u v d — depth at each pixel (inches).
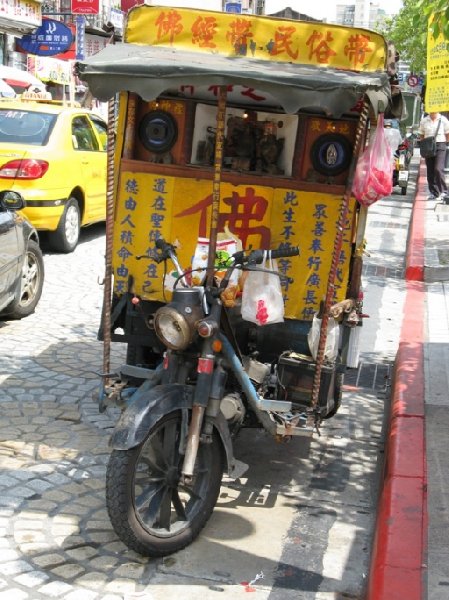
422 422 202.1
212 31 177.2
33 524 159.0
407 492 163.6
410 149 976.3
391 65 176.1
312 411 169.6
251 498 177.5
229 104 180.5
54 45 818.2
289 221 177.6
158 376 159.6
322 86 143.6
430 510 157.0
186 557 151.1
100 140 460.1
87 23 906.7
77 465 185.8
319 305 179.6
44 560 146.7
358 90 144.0
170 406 145.3
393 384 244.4
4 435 199.8
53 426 207.3
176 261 162.6
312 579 146.7
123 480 139.2
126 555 150.0
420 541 145.2
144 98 150.9
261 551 155.2
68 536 155.4
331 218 176.2
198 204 180.1
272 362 186.1
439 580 133.6
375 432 219.1
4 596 135.0
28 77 725.3
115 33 192.2
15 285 285.1
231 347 156.3
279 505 175.0
